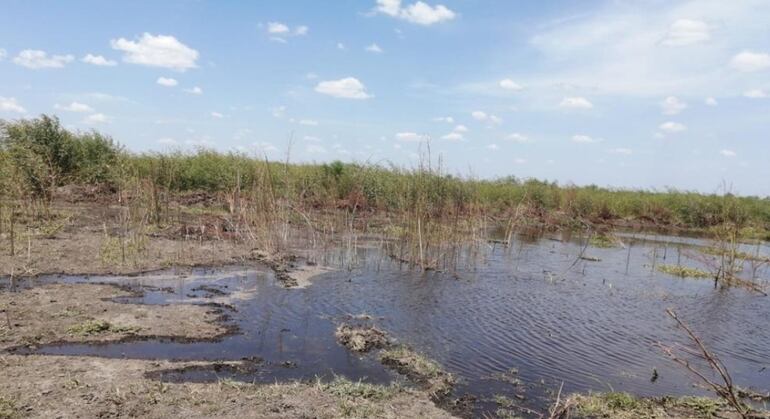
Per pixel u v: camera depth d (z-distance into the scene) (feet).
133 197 59.47
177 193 76.07
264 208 55.11
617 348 31.14
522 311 37.27
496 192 99.35
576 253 63.87
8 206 51.47
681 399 24.49
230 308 34.06
